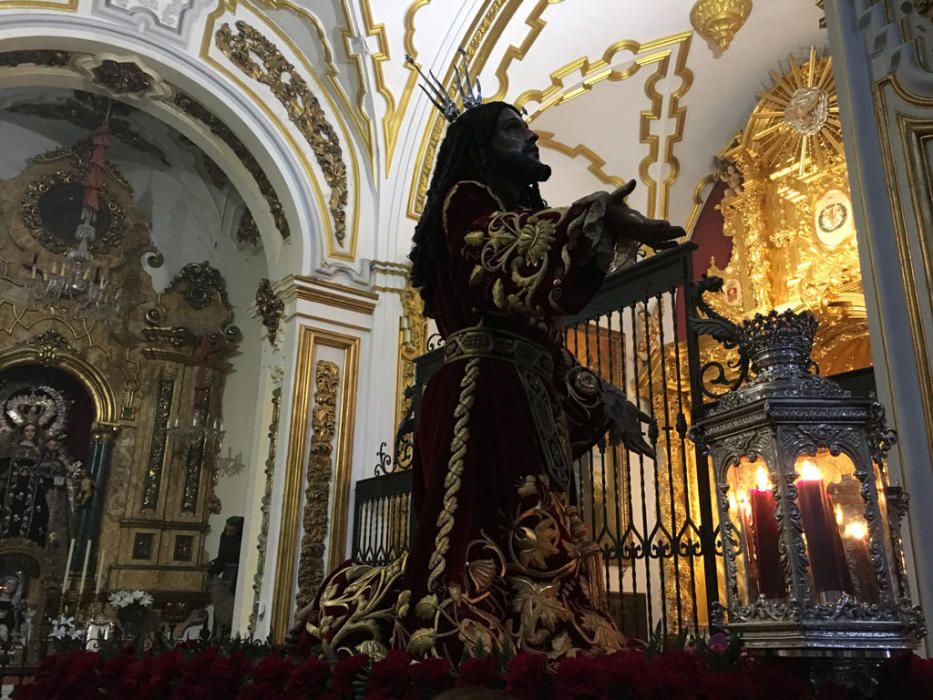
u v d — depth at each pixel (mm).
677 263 3541
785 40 9578
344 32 8016
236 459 10312
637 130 10180
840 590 1265
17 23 6750
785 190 9867
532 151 1891
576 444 2002
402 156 8484
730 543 1413
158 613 9133
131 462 9852
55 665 1644
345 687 1278
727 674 1172
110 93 7738
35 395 9664
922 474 2842
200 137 8258
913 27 3480
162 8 7453
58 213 10094
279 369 7770
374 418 7656
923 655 2639
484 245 1562
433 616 1413
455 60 8211
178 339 10445
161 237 10844
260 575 7012
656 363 9203
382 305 8016
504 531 1556
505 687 1150
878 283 3193
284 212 8172
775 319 1502
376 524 7000
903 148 3293
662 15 8727
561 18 8250
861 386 3434
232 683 1416
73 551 9133
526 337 1797
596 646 1442
